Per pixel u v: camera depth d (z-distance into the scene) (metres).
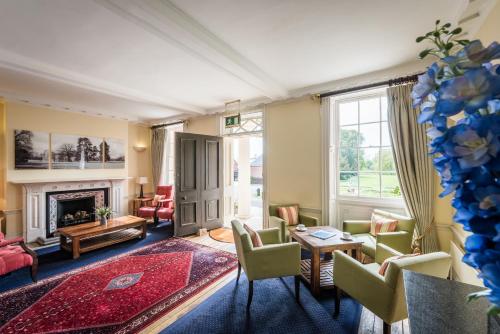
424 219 2.96
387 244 2.71
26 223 4.23
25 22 2.18
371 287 1.80
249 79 3.33
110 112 5.52
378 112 3.57
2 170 4.15
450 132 0.57
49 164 4.62
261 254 2.28
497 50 0.53
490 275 0.54
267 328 2.01
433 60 2.92
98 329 2.00
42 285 2.72
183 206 4.67
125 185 5.90
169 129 6.57
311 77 3.54
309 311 2.24
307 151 4.05
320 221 3.92
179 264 3.29
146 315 2.18
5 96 4.00
